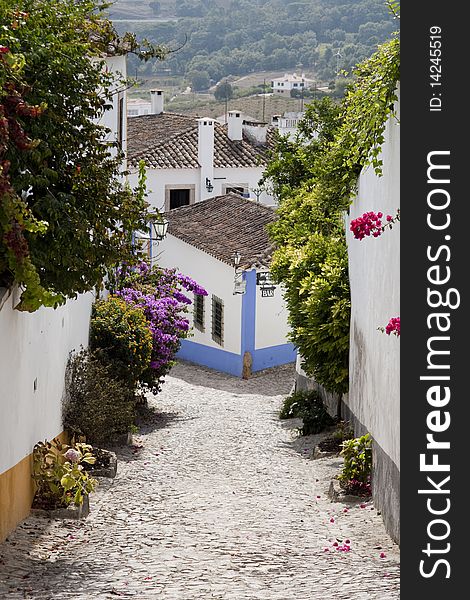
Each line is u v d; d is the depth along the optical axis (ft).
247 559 29.48
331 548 31.14
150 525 34.86
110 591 25.12
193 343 97.55
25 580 26.25
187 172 120.26
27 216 28.32
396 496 32.68
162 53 41.50
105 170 34.78
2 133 27.58
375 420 38.70
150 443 53.62
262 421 62.34
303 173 79.41
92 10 35.86
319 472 45.80
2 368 30.42
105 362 52.70
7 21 31.17
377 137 34.86
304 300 52.85
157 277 69.05
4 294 30.14
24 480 33.99
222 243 93.91
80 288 33.50
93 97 33.76
